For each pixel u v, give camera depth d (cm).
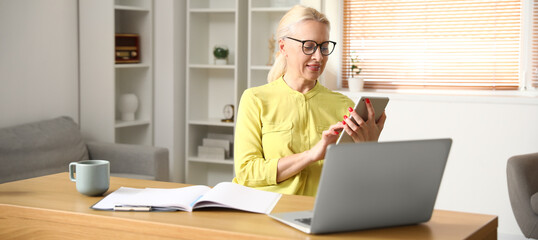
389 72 502
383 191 157
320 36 228
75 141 450
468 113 455
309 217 169
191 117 531
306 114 234
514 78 473
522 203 372
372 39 504
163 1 519
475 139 455
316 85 242
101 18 496
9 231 188
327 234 157
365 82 509
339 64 512
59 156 430
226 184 196
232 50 541
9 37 448
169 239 165
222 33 543
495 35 475
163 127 528
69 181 227
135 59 522
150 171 449
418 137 468
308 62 229
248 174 222
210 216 174
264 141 232
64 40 494
